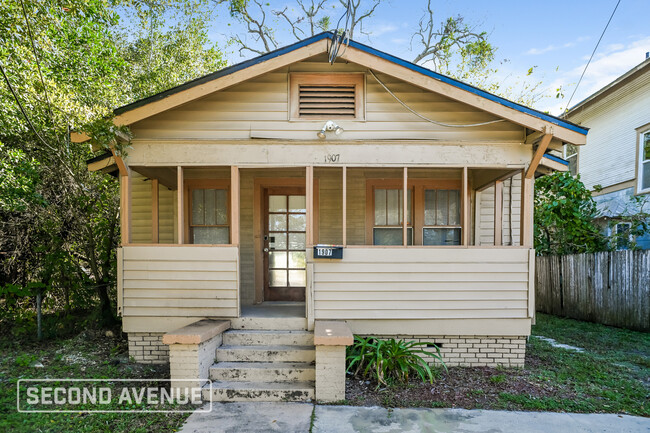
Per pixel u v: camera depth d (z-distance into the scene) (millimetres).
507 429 3209
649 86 9023
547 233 9039
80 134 4465
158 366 4762
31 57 4863
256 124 4848
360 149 4812
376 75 4867
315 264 4691
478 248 4688
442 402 3723
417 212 5914
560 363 4922
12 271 6660
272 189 6184
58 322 6348
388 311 4664
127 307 4773
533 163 4660
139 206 6234
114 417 3457
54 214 6547
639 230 7988
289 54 4500
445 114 4844
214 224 5977
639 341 5988
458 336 4801
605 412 3545
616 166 10133
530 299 4672
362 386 4102
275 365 4207
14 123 5332
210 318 4770
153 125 4812
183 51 11609
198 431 3199
